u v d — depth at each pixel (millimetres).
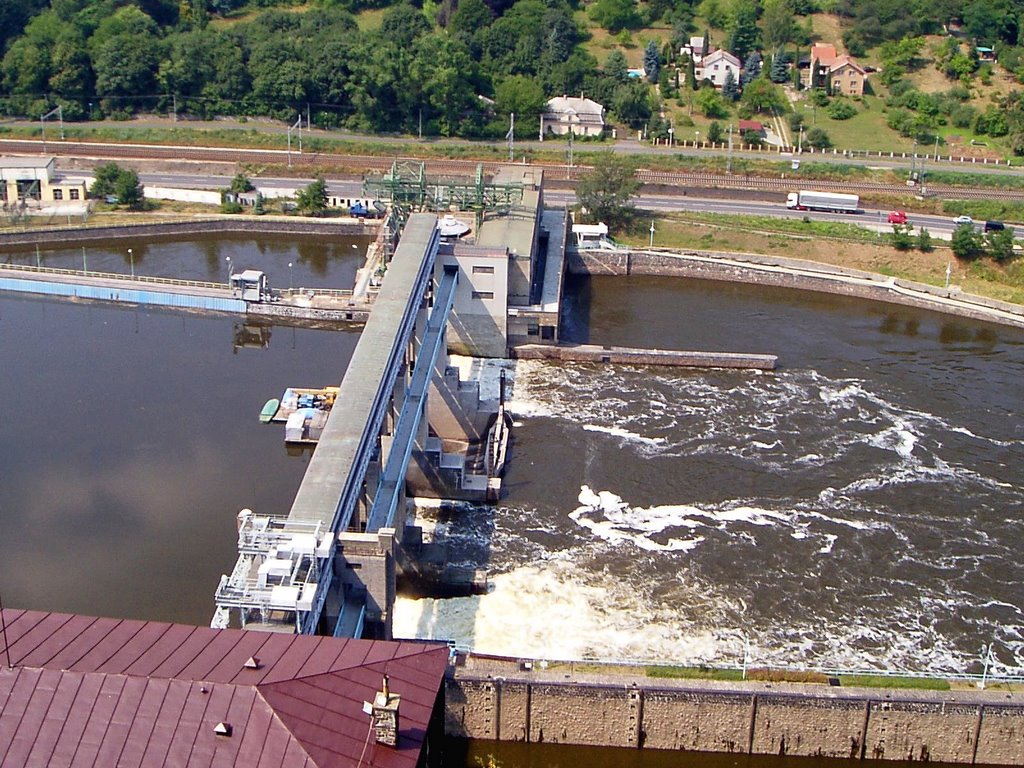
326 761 71250
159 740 71938
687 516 148625
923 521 149625
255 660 78750
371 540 105875
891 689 109375
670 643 124125
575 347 195625
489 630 124875
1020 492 157750
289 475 154375
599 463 160750
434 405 166875
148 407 172875
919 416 179250
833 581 136125
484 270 189625
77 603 125125
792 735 107938
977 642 126625
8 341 197500
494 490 149250
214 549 136250
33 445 158875
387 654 82500
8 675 74438
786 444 168500
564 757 108875
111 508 144125
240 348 199500
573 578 134750
